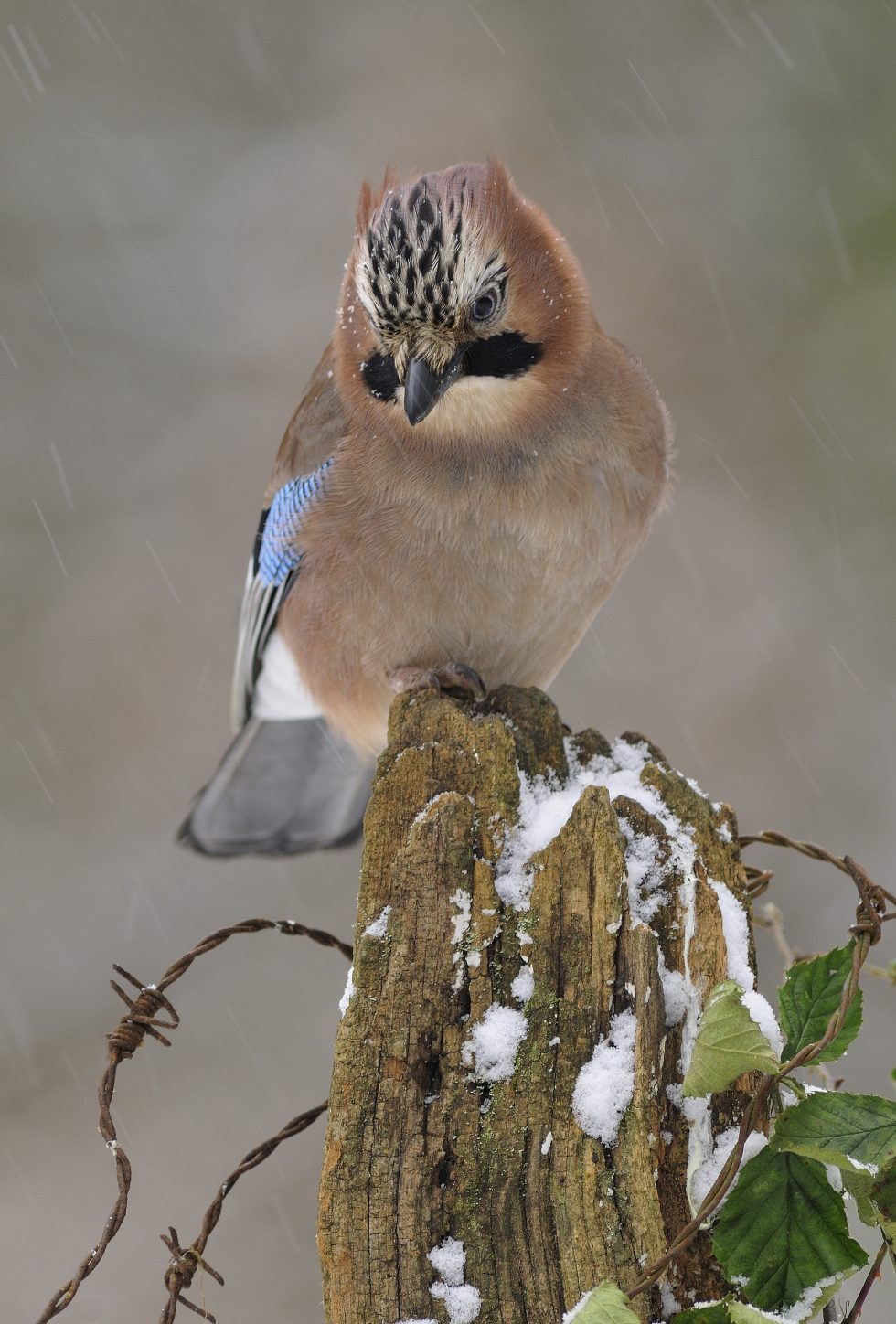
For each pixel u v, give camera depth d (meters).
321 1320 9.55
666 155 13.71
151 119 14.86
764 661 12.05
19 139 14.69
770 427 12.93
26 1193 10.36
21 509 13.25
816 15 13.77
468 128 14.12
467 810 4.02
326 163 14.50
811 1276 3.66
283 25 15.00
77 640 12.74
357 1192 3.77
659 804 4.21
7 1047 11.14
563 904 3.90
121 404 13.78
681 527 12.66
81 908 11.79
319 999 11.49
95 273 14.28
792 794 11.50
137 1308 9.70
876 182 13.20
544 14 14.42
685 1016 3.86
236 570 13.06
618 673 12.15
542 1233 3.67
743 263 13.33
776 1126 3.75
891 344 12.95
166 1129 10.76
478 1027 3.84
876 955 10.54
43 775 12.24
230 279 14.26
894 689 11.81
